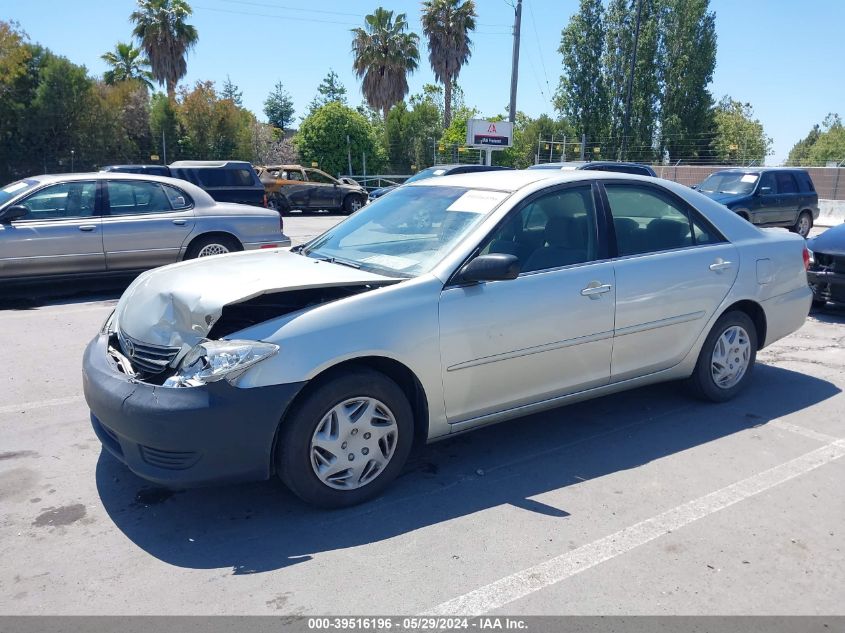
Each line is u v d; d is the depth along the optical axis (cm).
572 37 4616
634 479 398
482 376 388
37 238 819
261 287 352
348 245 448
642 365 458
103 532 342
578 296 416
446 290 374
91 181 873
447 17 4012
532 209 418
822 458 427
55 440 450
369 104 4141
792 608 285
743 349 518
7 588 297
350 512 360
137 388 334
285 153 4141
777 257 524
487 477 400
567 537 337
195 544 331
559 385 421
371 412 359
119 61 4341
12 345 664
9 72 3106
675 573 308
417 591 295
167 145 3591
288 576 305
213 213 936
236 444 325
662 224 473
